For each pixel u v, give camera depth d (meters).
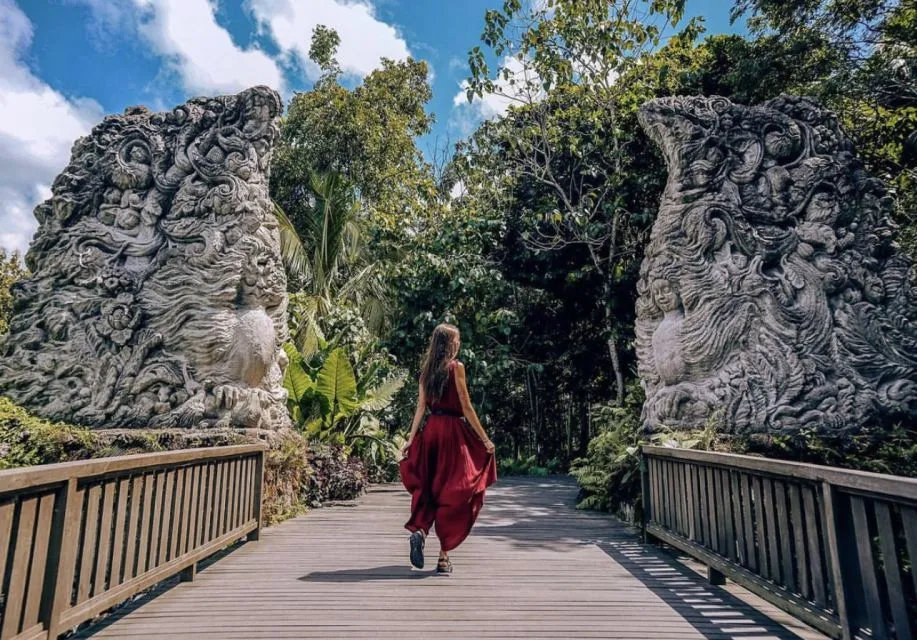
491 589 3.02
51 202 5.31
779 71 7.69
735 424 4.90
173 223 5.27
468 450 3.35
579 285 10.83
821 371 5.02
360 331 9.53
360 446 8.14
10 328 5.01
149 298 5.12
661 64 9.32
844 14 7.13
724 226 5.45
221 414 4.89
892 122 7.54
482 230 10.64
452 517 3.25
